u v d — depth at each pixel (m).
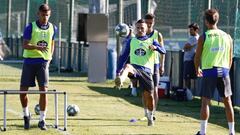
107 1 69.75
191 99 49.59
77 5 90.69
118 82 28.28
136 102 46.22
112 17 88.38
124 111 40.38
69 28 85.12
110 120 35.59
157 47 32.50
